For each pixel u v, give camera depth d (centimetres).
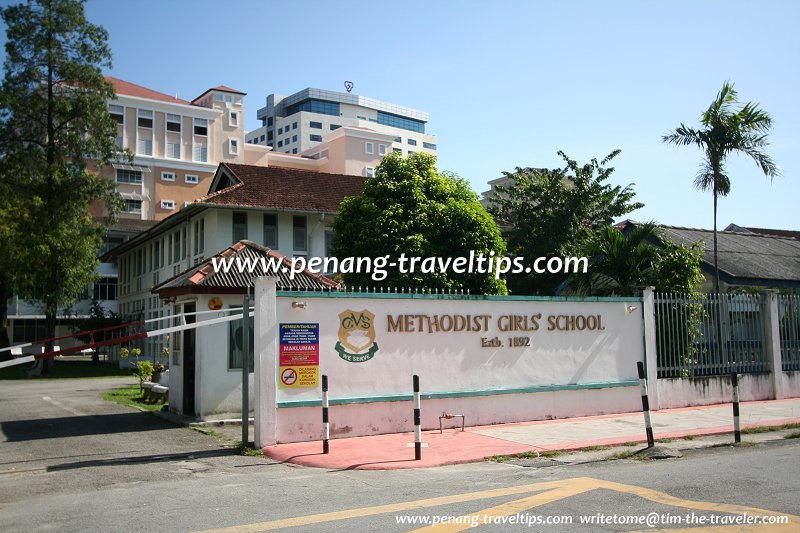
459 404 1293
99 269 4997
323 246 3050
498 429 1260
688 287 1662
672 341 1576
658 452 1009
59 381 2903
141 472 936
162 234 3488
